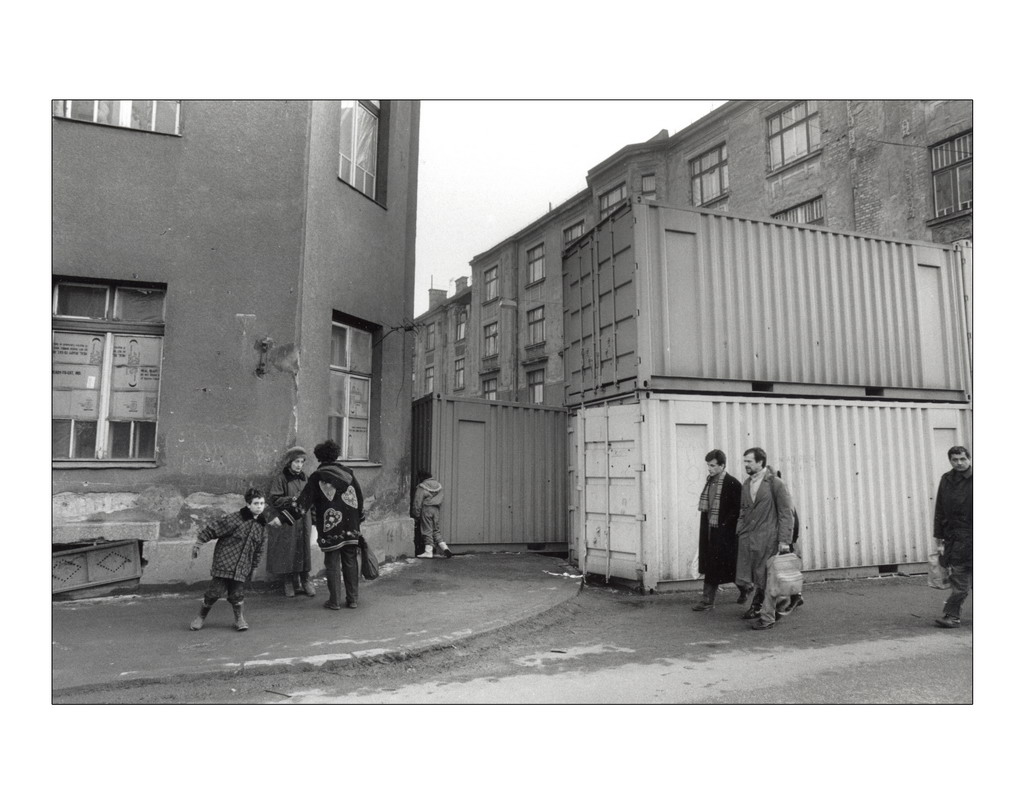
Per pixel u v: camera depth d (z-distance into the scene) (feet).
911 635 22.17
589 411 33.19
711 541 26.17
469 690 16.65
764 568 23.63
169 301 26.99
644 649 20.68
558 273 98.17
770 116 68.54
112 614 22.71
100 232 26.30
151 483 26.07
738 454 31.19
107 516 25.48
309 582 26.25
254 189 28.40
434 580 30.42
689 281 31.96
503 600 26.03
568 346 39.19
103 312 26.89
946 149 53.72
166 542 25.91
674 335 31.35
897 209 56.44
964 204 52.24
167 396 26.61
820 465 32.91
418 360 141.08
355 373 34.27
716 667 18.61
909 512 34.83
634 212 31.42
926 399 36.99
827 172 62.28
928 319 37.70
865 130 59.36
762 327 33.22
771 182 67.62
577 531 36.32
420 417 42.68
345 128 34.14
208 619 22.29
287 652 18.62
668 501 29.94
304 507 23.38
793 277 34.35
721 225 32.99
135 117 27.63
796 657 19.57
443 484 41.24
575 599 28.07
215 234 27.71
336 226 31.73
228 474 26.94
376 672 18.10
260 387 27.68
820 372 34.32
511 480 43.91
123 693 16.08
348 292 32.58
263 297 28.07
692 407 30.58
